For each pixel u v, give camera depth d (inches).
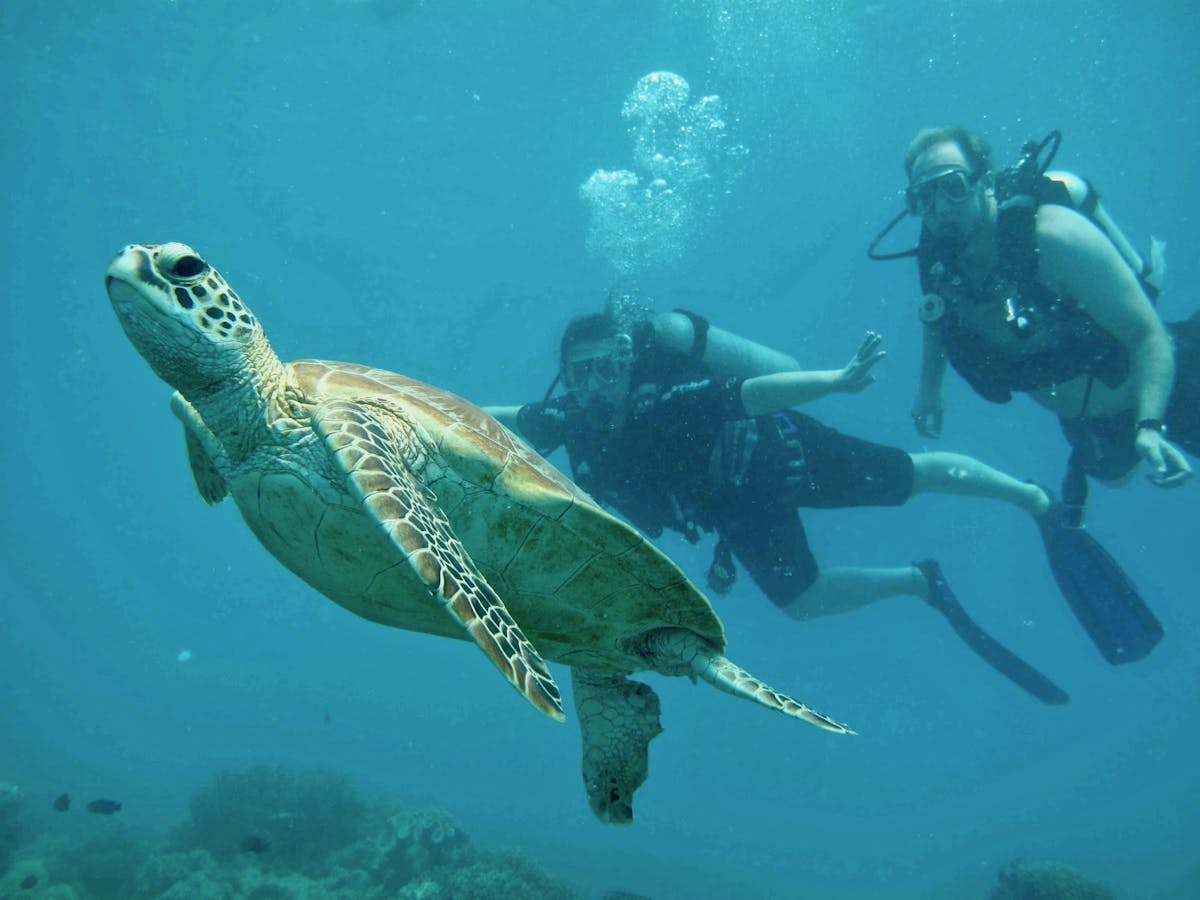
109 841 446.6
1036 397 281.3
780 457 292.5
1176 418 244.5
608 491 292.4
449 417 114.2
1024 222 244.2
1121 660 314.3
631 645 127.0
